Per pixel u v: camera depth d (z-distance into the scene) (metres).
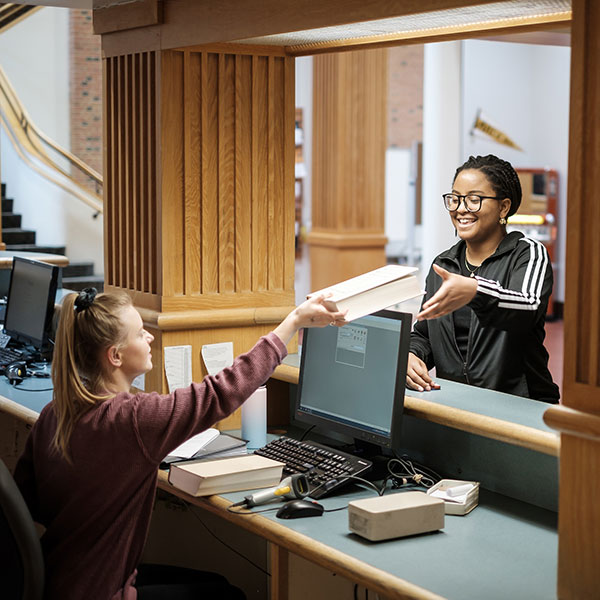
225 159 3.09
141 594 2.40
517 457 2.36
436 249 8.79
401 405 2.43
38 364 4.03
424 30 2.56
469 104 11.73
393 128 14.12
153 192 3.08
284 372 2.94
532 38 3.95
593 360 1.65
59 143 10.13
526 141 11.96
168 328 3.00
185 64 2.99
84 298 2.12
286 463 2.60
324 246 10.02
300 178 11.98
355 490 2.44
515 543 2.07
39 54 9.96
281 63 3.14
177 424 2.08
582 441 1.67
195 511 3.11
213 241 3.10
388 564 1.94
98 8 3.25
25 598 2.03
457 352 2.91
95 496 2.08
